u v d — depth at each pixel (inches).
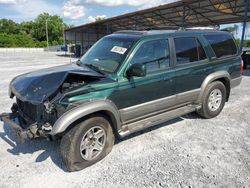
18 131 135.2
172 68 179.6
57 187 125.4
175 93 185.3
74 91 134.2
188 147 167.8
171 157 154.5
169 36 181.3
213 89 215.2
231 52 231.8
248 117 226.8
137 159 152.3
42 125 134.8
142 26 1261.1
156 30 194.2
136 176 134.6
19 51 2055.9
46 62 863.1
